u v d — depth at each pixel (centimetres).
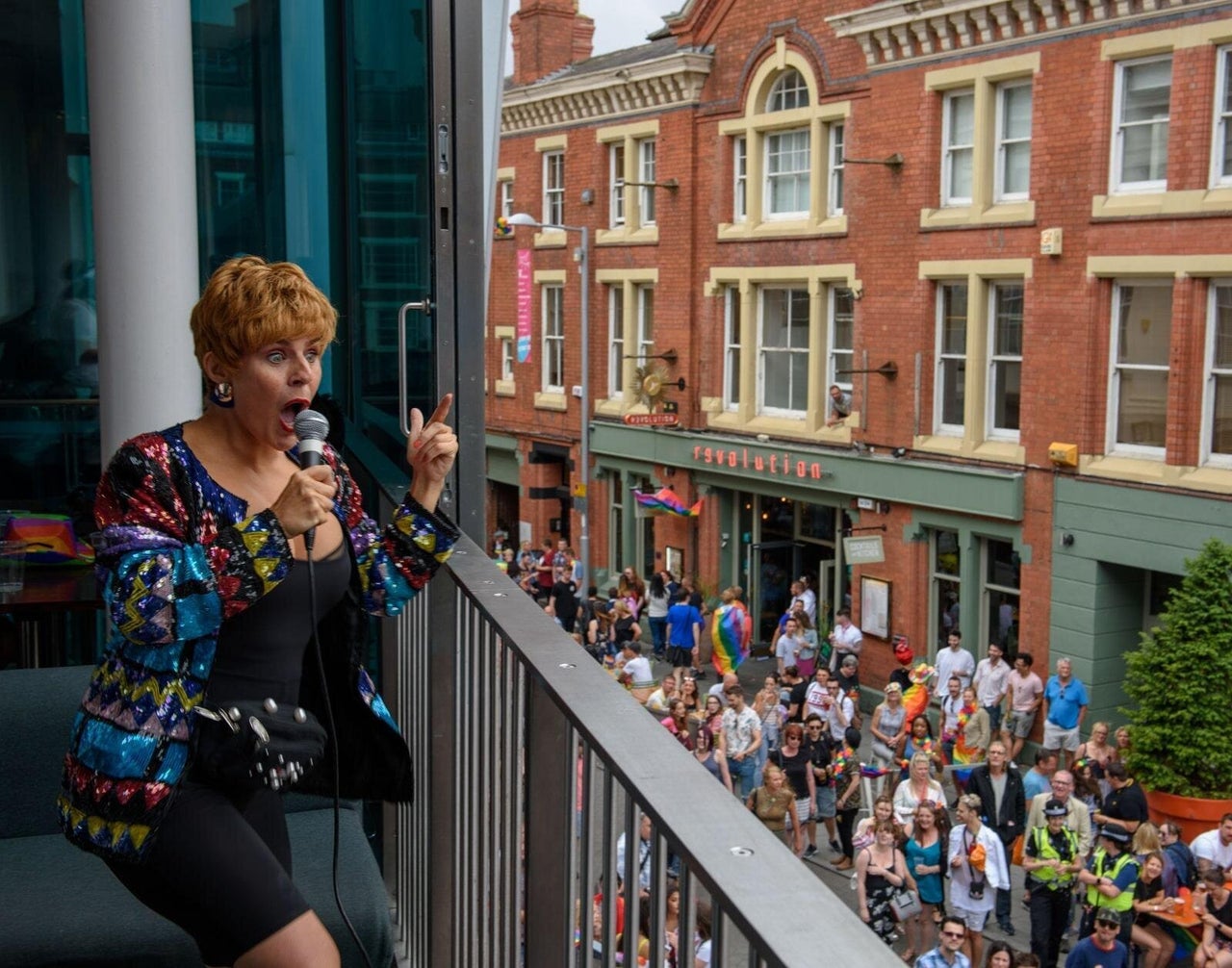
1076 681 1556
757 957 91
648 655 2209
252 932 155
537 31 2973
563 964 165
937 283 1925
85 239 369
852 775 1210
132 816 152
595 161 2641
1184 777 1240
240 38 363
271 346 158
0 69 362
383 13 304
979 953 980
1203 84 1542
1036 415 1762
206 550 149
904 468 1934
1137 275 1653
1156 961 936
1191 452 1605
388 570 186
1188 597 1259
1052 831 988
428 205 259
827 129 2105
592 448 2681
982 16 1777
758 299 2289
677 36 2391
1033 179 1752
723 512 2389
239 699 162
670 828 108
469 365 257
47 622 353
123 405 266
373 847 321
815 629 2030
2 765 254
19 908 222
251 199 370
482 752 212
